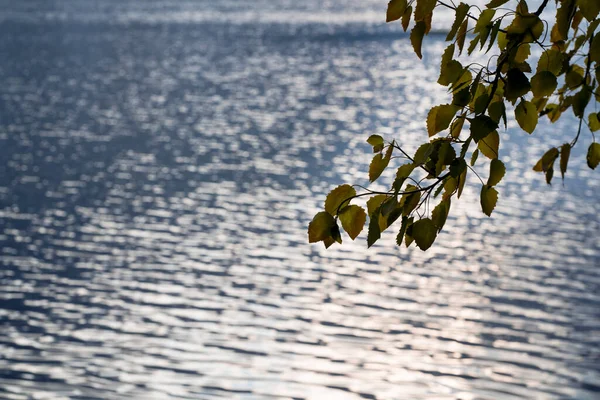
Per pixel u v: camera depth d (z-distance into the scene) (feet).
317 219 7.22
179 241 94.94
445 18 308.40
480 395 56.65
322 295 76.89
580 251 85.97
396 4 7.01
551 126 153.28
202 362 63.36
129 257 89.71
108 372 62.13
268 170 127.34
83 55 280.72
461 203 106.83
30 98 200.75
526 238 91.35
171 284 81.05
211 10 460.14
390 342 65.92
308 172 125.70
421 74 226.79
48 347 67.05
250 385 59.41
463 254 86.99
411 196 7.03
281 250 90.68
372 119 166.30
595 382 57.31
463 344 64.75
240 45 300.40
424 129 154.71
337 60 258.57
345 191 7.29
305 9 465.06
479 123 6.73
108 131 160.97
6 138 156.46
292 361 63.10
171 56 274.77
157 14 435.53
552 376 58.65
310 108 180.24
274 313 72.95
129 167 131.95
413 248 89.15
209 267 85.87
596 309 70.28
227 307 74.64
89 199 114.01
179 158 137.39
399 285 78.89
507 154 134.00
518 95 6.79
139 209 108.47
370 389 58.23
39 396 58.65
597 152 9.14
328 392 58.13
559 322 67.87
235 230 98.48
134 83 221.66
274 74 232.32
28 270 86.17
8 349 66.64
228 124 164.66
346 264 85.56
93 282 82.17
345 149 140.15
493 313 70.74
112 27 371.76
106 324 71.46
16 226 102.32
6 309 75.56
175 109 183.11
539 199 106.83
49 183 123.24
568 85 8.46
